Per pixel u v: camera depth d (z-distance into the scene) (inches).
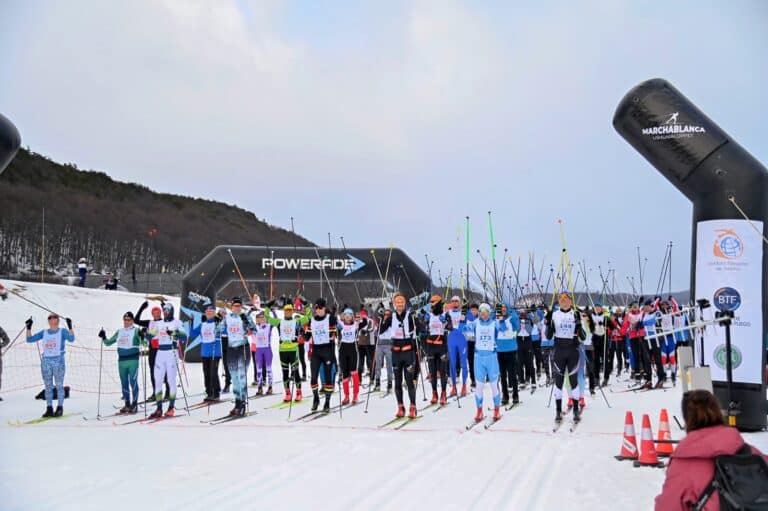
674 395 473.1
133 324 430.3
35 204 2551.7
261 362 522.0
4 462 265.6
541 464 253.6
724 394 333.4
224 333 512.7
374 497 207.2
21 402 482.6
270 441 309.6
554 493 211.2
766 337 336.5
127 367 420.5
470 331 508.4
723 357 334.0
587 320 430.0
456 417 385.4
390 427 348.8
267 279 792.9
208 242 3230.8
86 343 775.1
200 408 443.8
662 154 352.5
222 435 329.4
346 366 454.6
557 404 356.2
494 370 373.4
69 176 3282.5
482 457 267.6
